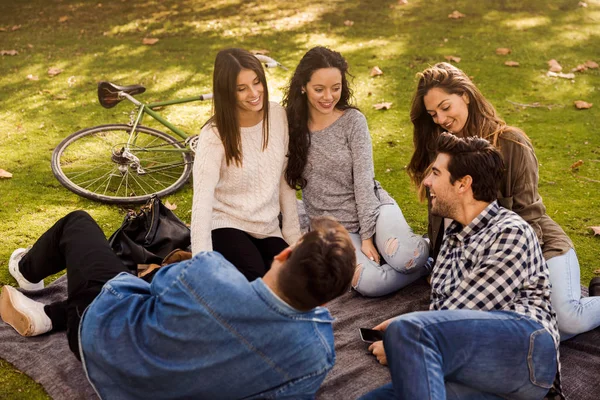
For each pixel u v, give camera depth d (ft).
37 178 15.94
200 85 21.38
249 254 10.89
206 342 7.20
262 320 7.12
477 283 8.69
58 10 29.17
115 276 8.65
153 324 7.41
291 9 28.94
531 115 19.27
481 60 23.15
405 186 15.93
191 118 19.26
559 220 14.37
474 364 8.13
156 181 16.03
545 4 29.14
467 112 10.90
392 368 8.16
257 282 7.22
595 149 17.38
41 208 14.62
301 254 6.90
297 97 11.44
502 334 8.16
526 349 8.18
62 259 10.22
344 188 12.05
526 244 8.67
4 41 25.35
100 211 14.71
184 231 11.78
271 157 11.14
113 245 11.54
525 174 10.59
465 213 9.22
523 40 25.02
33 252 10.38
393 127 18.75
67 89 21.08
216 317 7.11
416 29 26.30
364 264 11.70
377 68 21.85
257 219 11.23
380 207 11.89
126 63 23.20
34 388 9.36
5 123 18.76
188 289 7.23
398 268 11.53
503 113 19.33
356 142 11.76
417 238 11.63
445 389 8.23
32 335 10.10
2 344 10.09
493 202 9.15
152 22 27.53
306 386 7.43
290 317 7.16
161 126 18.70
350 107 11.88
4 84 21.47
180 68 22.67
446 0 29.84
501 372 8.17
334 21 27.32
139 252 11.15
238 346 7.18
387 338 8.29
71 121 18.93
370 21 27.30
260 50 23.88
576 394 9.41
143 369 7.41
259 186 11.18
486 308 8.63
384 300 11.77
